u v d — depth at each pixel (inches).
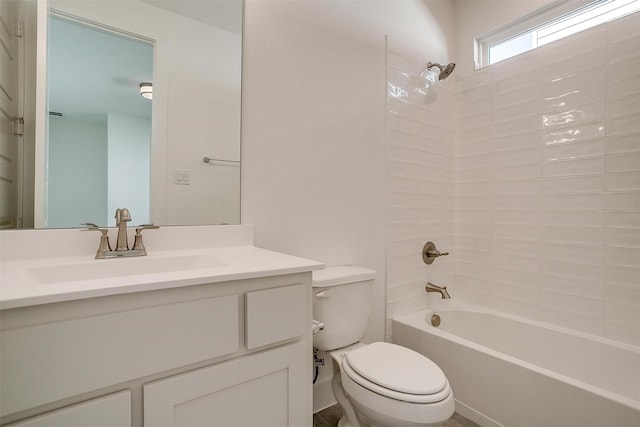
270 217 56.1
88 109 42.4
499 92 78.9
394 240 74.2
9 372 21.2
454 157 88.7
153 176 46.6
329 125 63.4
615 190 60.9
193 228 48.1
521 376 51.5
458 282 87.5
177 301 27.8
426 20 82.4
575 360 62.9
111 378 24.5
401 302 75.7
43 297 21.8
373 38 70.8
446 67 77.2
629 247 59.3
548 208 70.1
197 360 28.5
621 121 60.2
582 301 65.0
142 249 42.3
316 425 57.4
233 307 30.7
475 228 84.0
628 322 59.2
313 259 61.0
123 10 45.0
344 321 54.9
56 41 40.7
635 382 55.4
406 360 46.4
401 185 75.7
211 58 51.1
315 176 61.4
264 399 32.9
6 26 37.8
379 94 71.5
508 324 72.9
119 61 44.7
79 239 40.3
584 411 44.7
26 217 38.5
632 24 59.1
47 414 22.4
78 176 41.7
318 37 62.2
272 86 56.4
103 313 24.6
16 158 38.2
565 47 67.6
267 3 56.3
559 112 68.4
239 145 53.1
